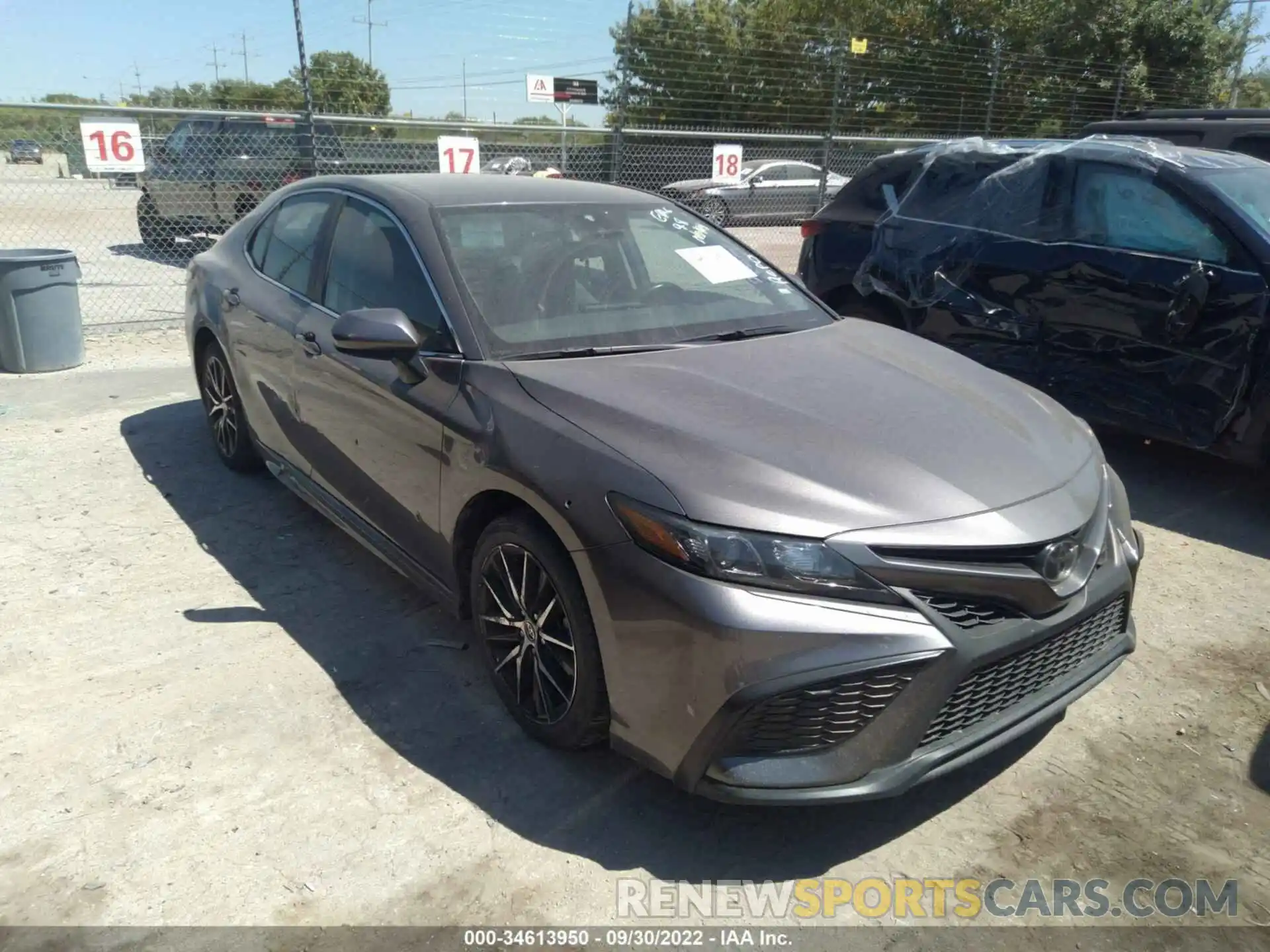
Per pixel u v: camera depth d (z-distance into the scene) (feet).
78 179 34.04
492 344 10.62
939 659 7.91
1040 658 8.80
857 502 8.21
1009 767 10.11
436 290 11.20
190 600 12.82
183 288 35.24
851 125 57.36
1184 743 10.53
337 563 13.94
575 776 9.64
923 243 20.39
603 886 8.34
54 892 8.07
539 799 9.32
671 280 12.63
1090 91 59.93
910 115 57.62
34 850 8.48
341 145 35.88
